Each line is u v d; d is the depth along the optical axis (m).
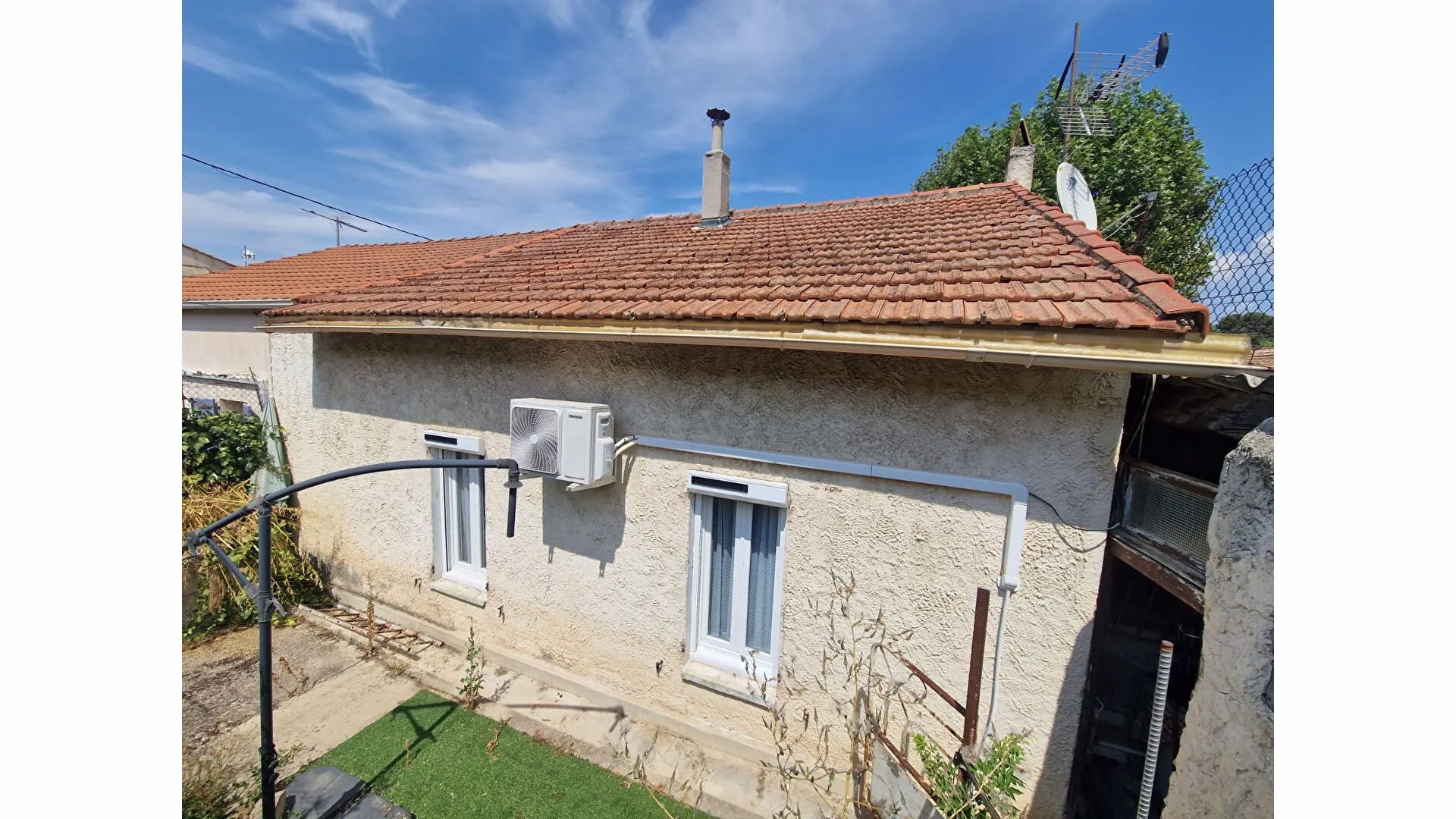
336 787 3.52
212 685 4.96
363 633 5.78
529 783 3.88
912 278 3.66
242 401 7.71
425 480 5.51
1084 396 2.99
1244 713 1.82
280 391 6.71
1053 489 3.10
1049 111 16.53
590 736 4.33
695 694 4.30
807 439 3.68
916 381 3.35
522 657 5.11
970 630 3.34
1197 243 11.20
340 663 5.33
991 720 3.34
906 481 3.41
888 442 3.45
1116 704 3.89
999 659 3.29
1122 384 2.92
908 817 2.93
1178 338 2.38
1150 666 3.87
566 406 4.12
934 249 4.54
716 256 5.52
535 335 4.09
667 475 4.20
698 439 4.06
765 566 4.12
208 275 10.91
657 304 3.83
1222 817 1.86
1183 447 3.19
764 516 4.09
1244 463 1.98
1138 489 2.97
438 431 5.24
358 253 12.27
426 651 5.49
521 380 4.77
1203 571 2.48
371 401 5.74
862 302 3.28
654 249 6.45
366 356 5.72
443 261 9.45
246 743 4.20
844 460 3.57
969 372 3.21
